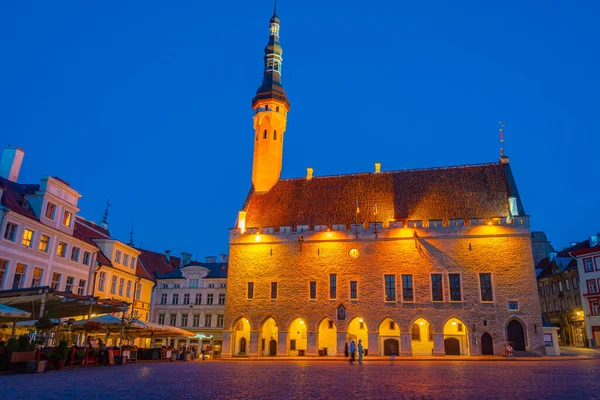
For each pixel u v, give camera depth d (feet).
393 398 45.85
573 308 231.30
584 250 219.20
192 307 225.35
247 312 177.99
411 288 165.37
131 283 205.67
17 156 152.66
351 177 203.92
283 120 222.69
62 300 101.19
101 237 195.21
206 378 71.31
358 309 167.43
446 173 191.21
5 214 125.39
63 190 153.48
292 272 177.88
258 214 198.49
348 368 99.30
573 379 66.69
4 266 124.98
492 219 164.55
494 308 156.97
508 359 137.69
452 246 165.68
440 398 45.44
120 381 64.85
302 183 207.92
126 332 140.46
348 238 175.73
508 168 184.65
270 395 49.11
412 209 180.75
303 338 177.27
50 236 145.48
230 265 185.26
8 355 77.82
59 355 86.28
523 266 158.40
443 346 157.28
